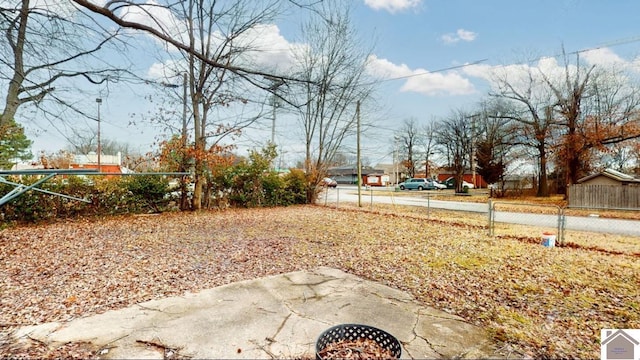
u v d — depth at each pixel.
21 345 2.48
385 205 15.77
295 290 3.79
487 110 26.17
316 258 5.35
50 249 5.84
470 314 3.21
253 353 2.40
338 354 2.04
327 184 16.41
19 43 4.07
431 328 2.88
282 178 15.38
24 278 4.16
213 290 3.74
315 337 2.66
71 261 5.00
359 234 7.64
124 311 3.13
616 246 6.59
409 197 22.30
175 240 6.74
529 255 5.71
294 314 3.11
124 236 7.15
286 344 2.54
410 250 6.00
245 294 3.62
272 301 3.44
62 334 2.66
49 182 9.34
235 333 2.71
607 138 15.96
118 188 10.68
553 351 2.53
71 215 9.91
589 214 12.20
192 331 2.73
